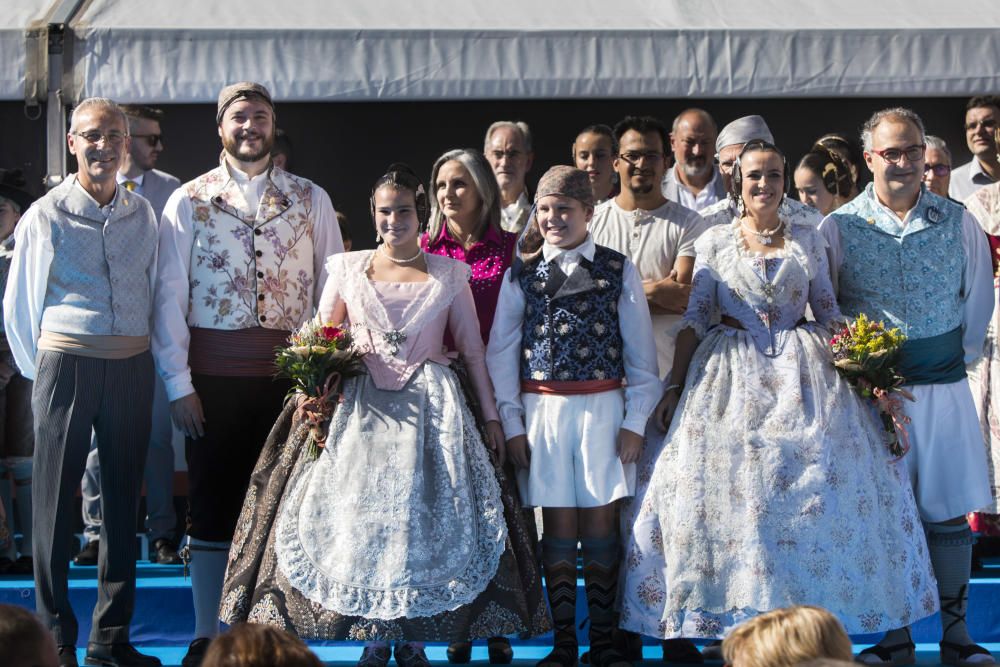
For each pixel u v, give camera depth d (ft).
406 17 47.60
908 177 34.12
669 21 47.60
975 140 49.83
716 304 34.14
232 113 34.27
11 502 42.75
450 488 30.96
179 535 44.73
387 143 57.77
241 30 45.44
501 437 32.96
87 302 32.68
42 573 32.76
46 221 32.76
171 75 45.29
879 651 33.47
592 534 32.78
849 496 31.42
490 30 46.21
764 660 17.94
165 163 56.08
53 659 18.26
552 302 32.86
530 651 36.37
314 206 35.55
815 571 30.91
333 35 45.83
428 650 36.45
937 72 46.83
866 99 57.16
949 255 34.27
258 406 34.24
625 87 46.50
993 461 42.39
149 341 34.14
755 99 57.36
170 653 36.04
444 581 30.14
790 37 46.47
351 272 33.35
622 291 33.24
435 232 37.32
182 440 48.21
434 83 46.24
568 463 32.50
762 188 33.27
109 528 33.35
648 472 33.30
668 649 34.58
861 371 32.09
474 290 35.94
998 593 37.24
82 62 44.96
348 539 30.45
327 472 31.32
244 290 34.12
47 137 45.16
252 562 31.63
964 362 35.37
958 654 33.63
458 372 33.37
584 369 32.68
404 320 32.73
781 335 32.91
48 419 32.50
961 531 34.14
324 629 29.96
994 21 47.85
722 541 31.32
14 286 33.12
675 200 45.42
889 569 31.60
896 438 32.58
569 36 46.32
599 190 43.37
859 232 34.50
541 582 31.58
